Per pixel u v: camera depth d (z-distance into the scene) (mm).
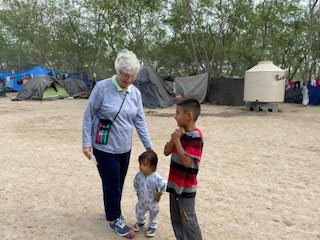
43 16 33812
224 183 5367
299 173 5941
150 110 17078
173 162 2945
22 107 18672
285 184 5336
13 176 5656
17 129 10805
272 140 8969
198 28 24438
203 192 4949
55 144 8398
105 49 34562
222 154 7379
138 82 18312
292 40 27844
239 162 6688
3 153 7359
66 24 33656
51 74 36125
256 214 4184
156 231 3645
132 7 23156
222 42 24438
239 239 3535
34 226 3736
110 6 23969
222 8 22734
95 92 3287
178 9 23469
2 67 57469
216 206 4422
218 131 10445
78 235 3521
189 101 2793
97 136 3332
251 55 22422
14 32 35750
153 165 3391
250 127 11289
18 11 33438
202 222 3928
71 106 19312
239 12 21906
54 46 36688
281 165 6473
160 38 28375
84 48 34156
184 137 2805
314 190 5062
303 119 13391
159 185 3369
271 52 24266
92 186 5145
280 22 24078
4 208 4250
